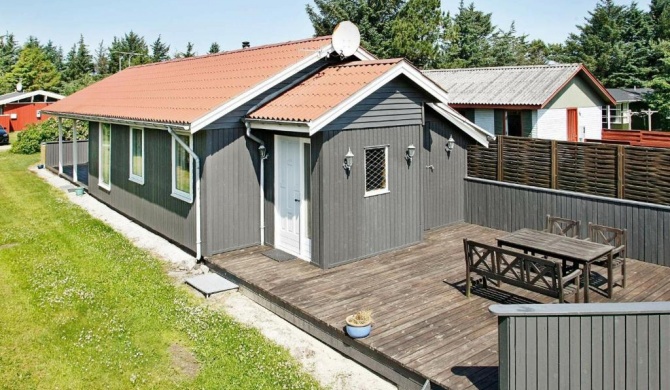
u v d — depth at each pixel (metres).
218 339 7.52
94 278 9.84
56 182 19.78
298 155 10.05
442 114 12.27
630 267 9.67
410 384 6.23
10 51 74.12
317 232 9.66
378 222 10.40
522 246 8.13
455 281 8.99
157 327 7.89
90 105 16.19
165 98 12.67
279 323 8.20
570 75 21.12
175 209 11.68
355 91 9.30
